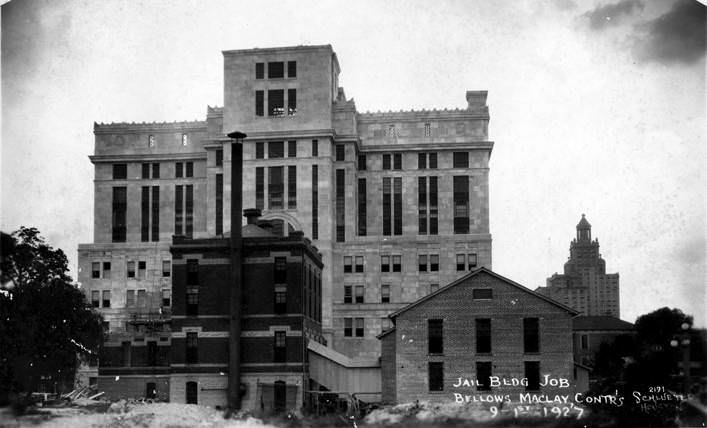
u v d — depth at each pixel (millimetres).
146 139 151625
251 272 100938
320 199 143000
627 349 94625
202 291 101188
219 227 145625
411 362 92812
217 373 99500
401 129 150875
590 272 134500
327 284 140875
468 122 149875
